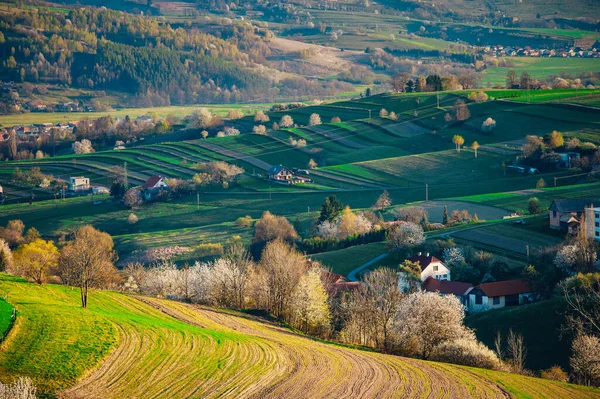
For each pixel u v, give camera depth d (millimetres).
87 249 141375
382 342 127500
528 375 111438
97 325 99062
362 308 130250
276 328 129750
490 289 163125
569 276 165250
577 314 136125
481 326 143125
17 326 92375
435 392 89625
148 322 108000
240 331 117312
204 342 101125
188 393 81812
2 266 168125
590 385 108438
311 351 106250
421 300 122500
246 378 88750
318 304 136375
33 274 131625
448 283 172250
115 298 127250
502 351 131250
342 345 122062
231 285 148875
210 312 131375
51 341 89250
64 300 115750
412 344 122125
